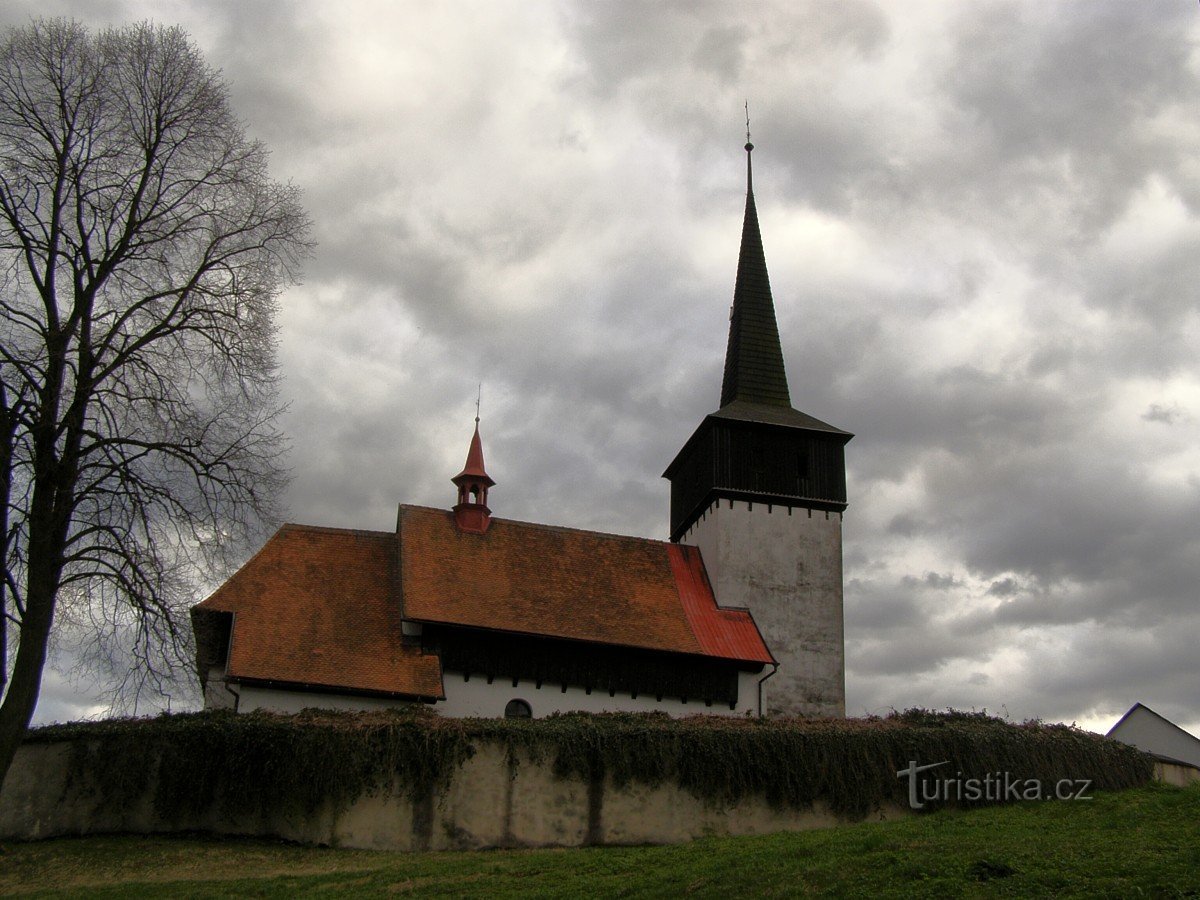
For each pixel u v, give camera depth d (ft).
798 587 155.12
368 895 75.46
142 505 81.15
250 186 90.38
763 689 141.49
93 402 82.12
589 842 96.37
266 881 80.64
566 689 132.46
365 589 133.80
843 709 150.30
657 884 71.00
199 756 95.04
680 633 141.79
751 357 175.22
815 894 63.52
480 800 96.07
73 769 94.22
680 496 174.40
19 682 78.74
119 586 79.61
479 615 132.26
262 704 117.39
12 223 82.43
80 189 84.79
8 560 78.95
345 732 96.48
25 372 79.05
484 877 79.15
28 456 79.71
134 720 98.78
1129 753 105.19
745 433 161.17
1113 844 67.05
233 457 84.64
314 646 123.44
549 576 143.84
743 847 80.69
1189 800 83.10
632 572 150.71
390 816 94.48
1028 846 68.03
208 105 88.89
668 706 135.95
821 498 159.63
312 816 93.91
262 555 133.49
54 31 85.25
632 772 99.30
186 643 81.25
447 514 148.66
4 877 83.61
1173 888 54.90
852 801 100.32
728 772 100.07
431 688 122.62
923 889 60.90
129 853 88.74
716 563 154.20
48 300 83.51
